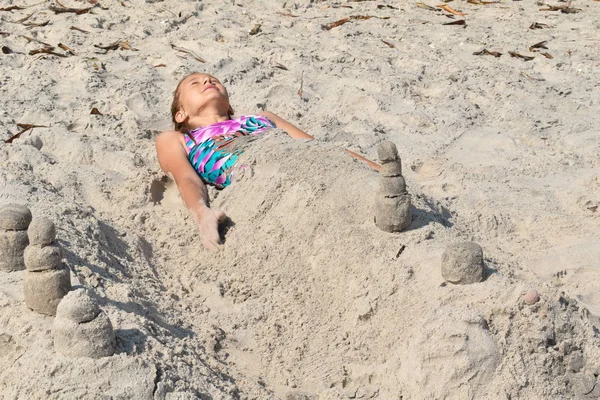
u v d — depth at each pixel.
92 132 4.57
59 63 5.36
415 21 6.52
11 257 3.21
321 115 4.82
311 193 3.66
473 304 3.13
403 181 3.46
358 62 5.49
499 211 4.04
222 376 3.12
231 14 6.51
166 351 3.00
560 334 3.07
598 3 7.03
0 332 3.00
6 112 4.66
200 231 3.75
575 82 5.29
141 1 6.59
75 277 3.18
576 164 4.44
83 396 2.82
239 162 3.94
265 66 5.39
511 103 5.00
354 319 3.31
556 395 3.00
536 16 6.69
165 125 4.68
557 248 3.83
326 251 3.50
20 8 6.38
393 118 4.82
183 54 5.58
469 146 4.60
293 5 6.83
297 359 3.26
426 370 3.03
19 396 2.84
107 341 2.89
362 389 3.11
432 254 3.36
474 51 5.81
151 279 3.53
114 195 4.02
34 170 4.11
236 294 3.52
